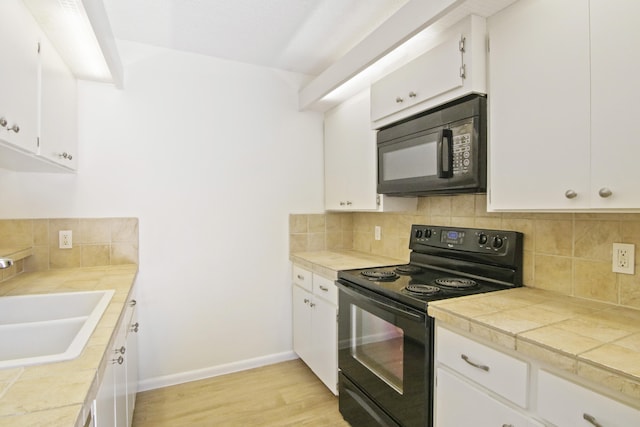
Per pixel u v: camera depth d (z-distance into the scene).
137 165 2.38
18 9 1.28
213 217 2.60
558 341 0.97
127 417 1.63
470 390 1.20
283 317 2.86
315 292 2.41
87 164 2.25
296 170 2.89
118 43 2.32
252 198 2.73
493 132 1.43
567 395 0.92
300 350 2.69
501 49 1.40
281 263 2.84
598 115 1.08
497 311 1.25
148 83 2.40
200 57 2.55
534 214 1.60
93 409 0.85
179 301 2.51
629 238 1.28
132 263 2.36
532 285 1.61
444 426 1.32
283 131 2.84
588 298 1.40
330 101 2.63
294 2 1.90
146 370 2.42
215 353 2.62
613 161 1.05
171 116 2.47
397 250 2.52
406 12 1.63
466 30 1.47
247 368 2.71
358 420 1.88
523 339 1.01
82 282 1.83
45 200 2.15
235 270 2.68
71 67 2.00
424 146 1.74
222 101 2.62
